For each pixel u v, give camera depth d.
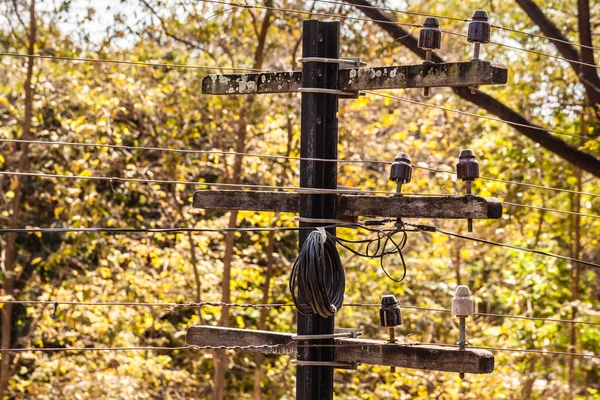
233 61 15.78
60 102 16.33
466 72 5.16
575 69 12.05
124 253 17.19
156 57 15.42
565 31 15.16
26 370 15.60
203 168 17.33
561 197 18.25
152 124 16.33
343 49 14.57
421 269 17.91
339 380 18.34
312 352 5.47
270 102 15.59
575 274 18.59
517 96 16.50
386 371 16.09
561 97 16.05
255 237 17.14
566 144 11.98
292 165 16.47
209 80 5.89
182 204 17.44
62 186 15.51
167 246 19.64
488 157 16.62
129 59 14.98
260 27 15.74
